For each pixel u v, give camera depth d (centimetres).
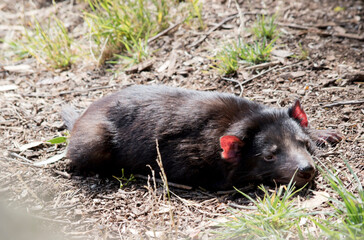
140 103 856
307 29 1234
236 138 769
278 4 1357
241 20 1230
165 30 1273
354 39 1184
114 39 1254
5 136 959
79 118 904
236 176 806
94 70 1192
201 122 816
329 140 862
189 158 814
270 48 1126
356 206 634
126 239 694
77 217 748
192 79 1095
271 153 773
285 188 723
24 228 653
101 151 852
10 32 1427
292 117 826
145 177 852
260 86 1047
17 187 817
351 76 1023
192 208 760
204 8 1365
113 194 806
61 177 856
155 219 735
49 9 1516
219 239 668
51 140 905
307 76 1056
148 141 833
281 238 628
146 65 1155
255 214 677
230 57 1104
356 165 792
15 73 1209
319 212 651
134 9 1291
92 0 1468
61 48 1284
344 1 1358
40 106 1060
